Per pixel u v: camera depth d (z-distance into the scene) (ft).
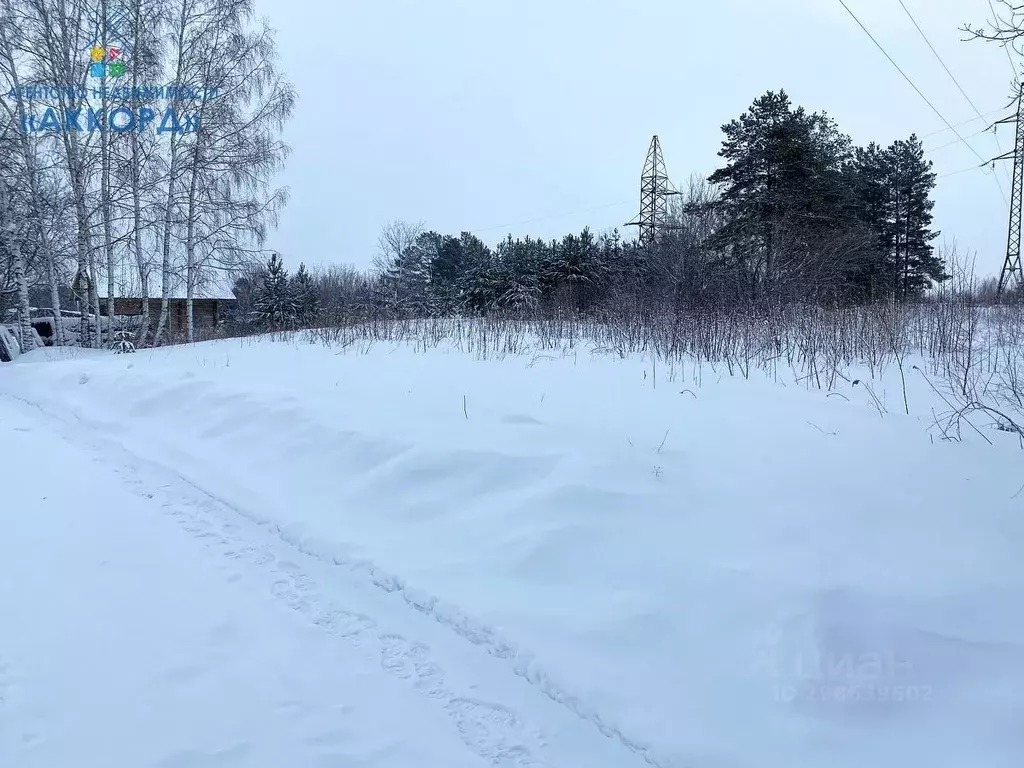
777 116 88.22
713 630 10.71
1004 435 17.62
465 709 10.04
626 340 38.11
